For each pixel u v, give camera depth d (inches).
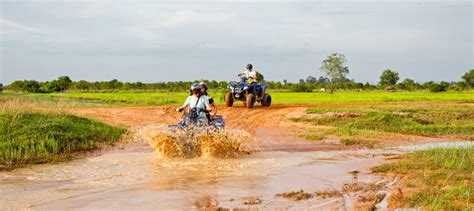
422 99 1317.7
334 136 577.3
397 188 307.1
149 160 417.1
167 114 784.3
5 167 378.9
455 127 657.0
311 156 443.5
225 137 440.1
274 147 498.6
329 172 365.4
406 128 647.1
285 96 1658.5
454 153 414.6
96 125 574.2
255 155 447.8
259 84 885.8
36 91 2512.3
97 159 422.0
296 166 390.9
